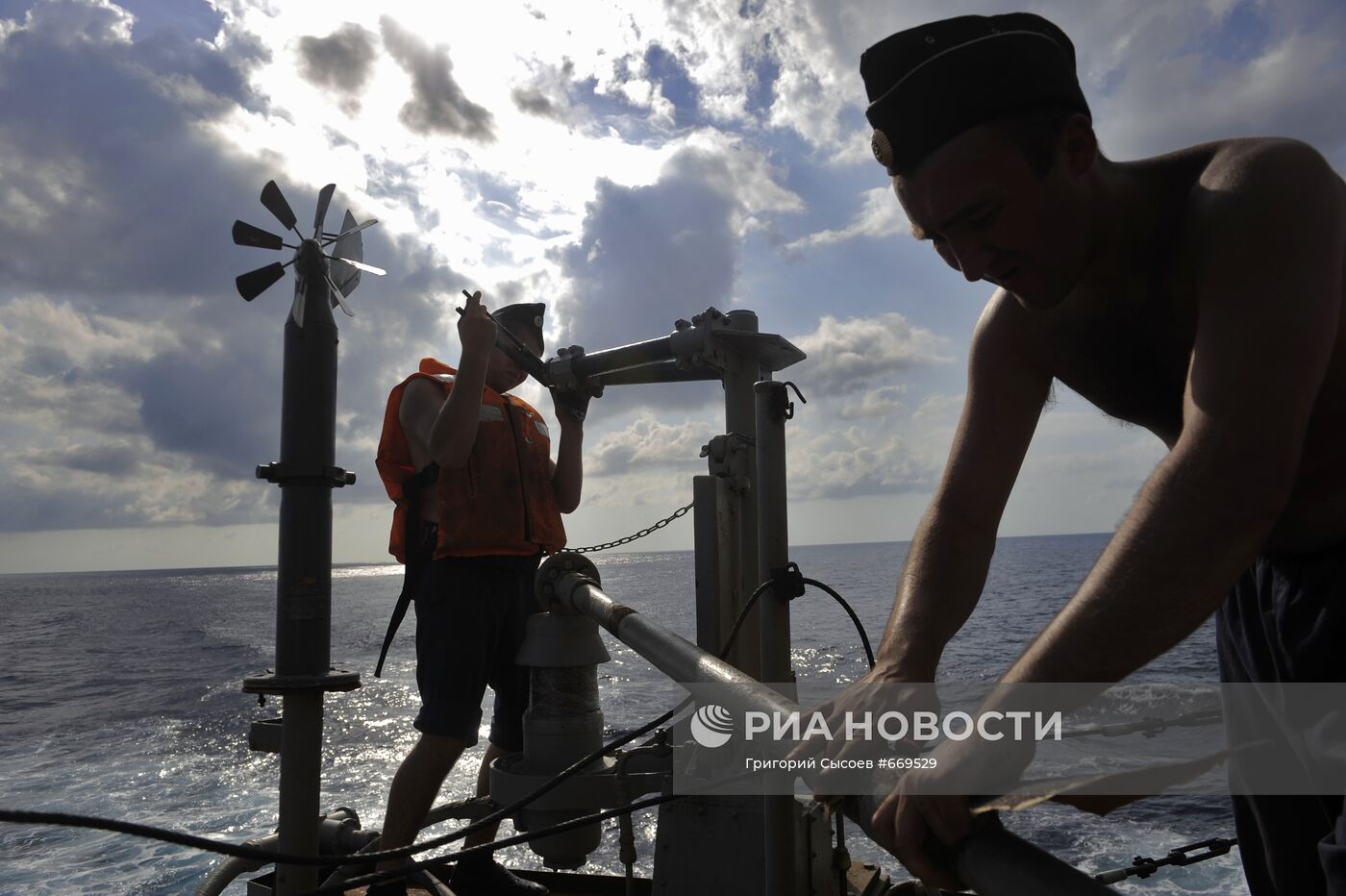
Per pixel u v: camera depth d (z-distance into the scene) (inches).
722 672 61.4
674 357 107.7
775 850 60.8
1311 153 34.3
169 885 408.5
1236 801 50.1
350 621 2827.3
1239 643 47.0
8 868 440.8
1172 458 31.3
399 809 104.8
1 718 1088.8
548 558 104.3
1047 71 35.6
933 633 45.1
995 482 50.1
